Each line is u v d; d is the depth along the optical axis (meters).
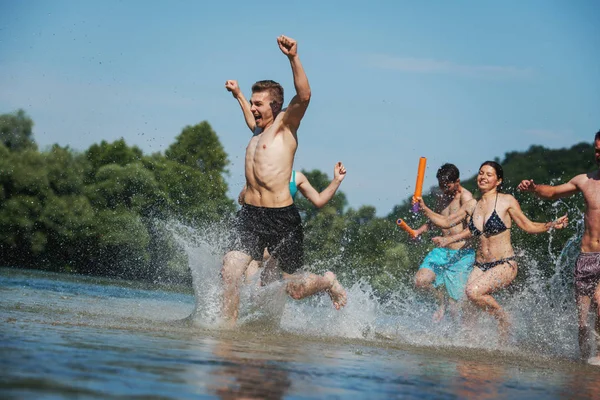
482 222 7.87
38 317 4.91
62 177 39.25
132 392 2.44
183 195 41.00
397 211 26.95
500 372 4.25
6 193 38.31
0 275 14.42
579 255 6.80
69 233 38.50
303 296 6.62
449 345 6.18
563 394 3.50
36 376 2.54
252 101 6.70
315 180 41.09
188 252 6.30
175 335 4.54
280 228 6.52
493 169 7.98
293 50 6.20
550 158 41.44
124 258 38.94
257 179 6.55
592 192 6.86
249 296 6.33
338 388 2.99
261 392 2.70
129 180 39.88
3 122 39.31
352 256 26.39
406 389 3.14
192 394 2.52
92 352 3.29
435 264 9.18
